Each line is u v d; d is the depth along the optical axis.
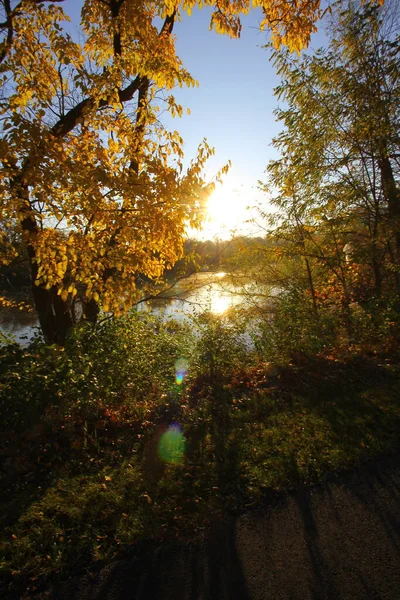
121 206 4.91
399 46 8.06
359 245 8.95
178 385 5.86
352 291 10.07
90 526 2.84
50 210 4.58
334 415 4.62
